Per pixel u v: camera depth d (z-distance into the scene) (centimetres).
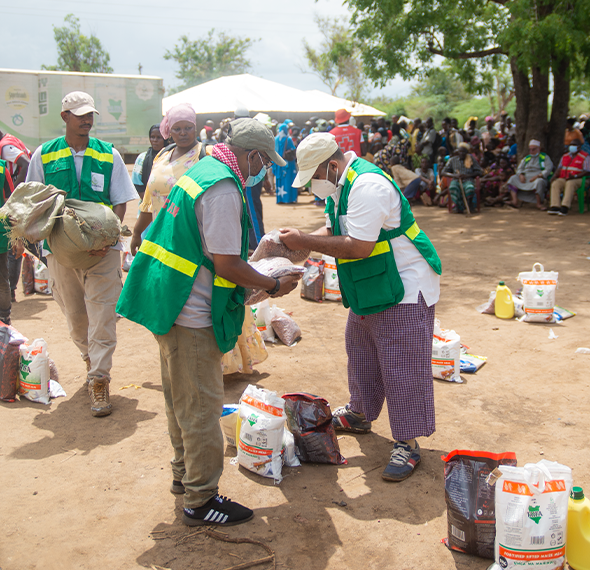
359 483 324
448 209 1286
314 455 344
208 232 254
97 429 383
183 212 258
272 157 277
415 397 324
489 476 251
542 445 356
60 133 1828
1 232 516
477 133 1583
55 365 475
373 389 363
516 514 234
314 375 468
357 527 285
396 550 269
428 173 1398
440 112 4891
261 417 324
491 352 511
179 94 2606
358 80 3997
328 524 288
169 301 259
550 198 1220
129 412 407
